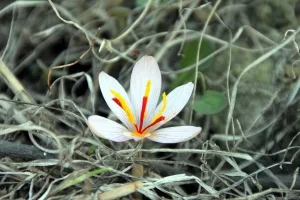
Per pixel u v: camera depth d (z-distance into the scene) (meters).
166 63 0.63
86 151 0.58
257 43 0.63
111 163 0.57
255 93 0.61
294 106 0.61
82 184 0.57
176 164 0.59
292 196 0.56
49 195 0.55
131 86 0.56
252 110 0.61
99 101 0.62
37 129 0.56
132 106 0.56
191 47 0.62
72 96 0.62
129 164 0.57
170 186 0.57
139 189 0.55
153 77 0.56
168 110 0.56
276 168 0.60
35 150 0.57
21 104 0.59
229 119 0.59
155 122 0.55
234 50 0.63
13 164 0.56
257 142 0.60
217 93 0.60
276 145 0.60
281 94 0.61
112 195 0.55
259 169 0.58
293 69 0.62
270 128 0.60
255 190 0.58
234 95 0.59
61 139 0.58
